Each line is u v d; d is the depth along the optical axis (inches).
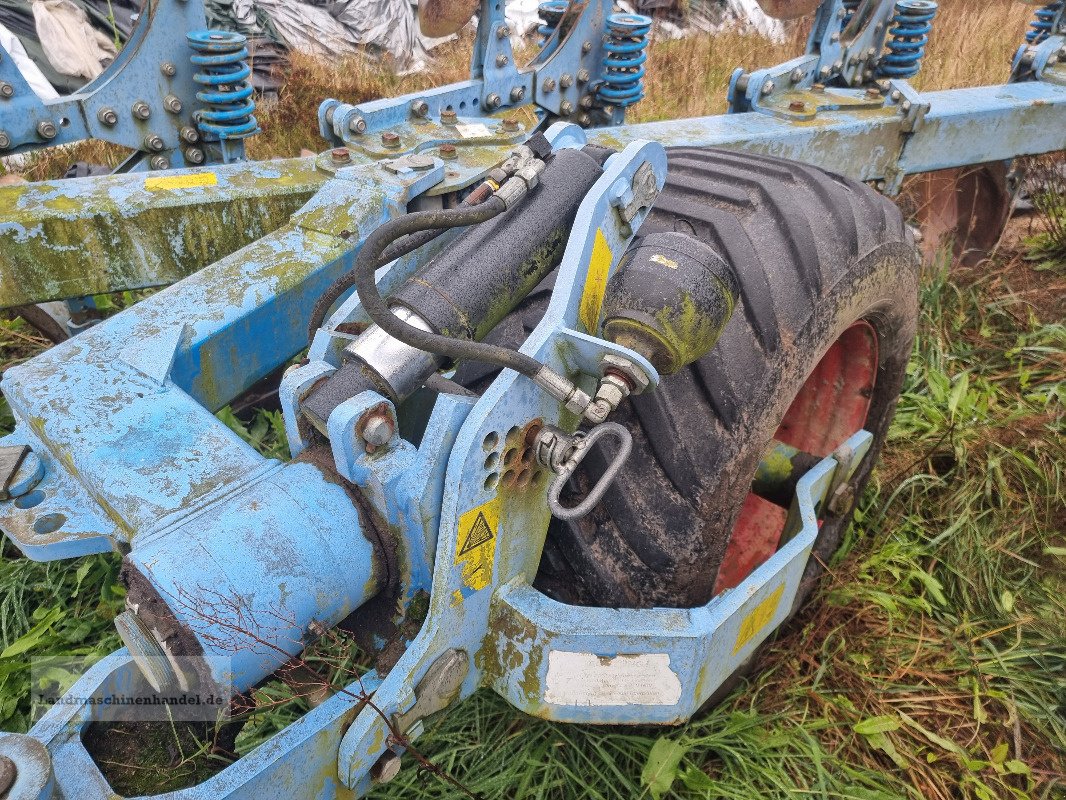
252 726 74.9
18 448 55.6
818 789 77.0
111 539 51.9
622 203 55.9
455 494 48.9
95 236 83.4
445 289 55.2
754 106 131.3
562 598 62.4
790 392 70.2
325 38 241.6
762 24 293.7
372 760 50.9
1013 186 159.8
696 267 53.7
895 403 96.4
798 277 71.4
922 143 133.5
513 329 66.1
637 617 57.4
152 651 45.0
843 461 85.0
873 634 93.8
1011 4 286.5
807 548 69.1
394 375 52.9
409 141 101.0
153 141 109.4
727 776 77.4
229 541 46.3
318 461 52.7
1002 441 116.2
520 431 51.7
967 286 154.1
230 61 107.9
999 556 102.3
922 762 81.7
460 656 54.4
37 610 87.6
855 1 155.8
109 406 57.7
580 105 139.4
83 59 200.4
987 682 89.2
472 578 53.2
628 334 53.0
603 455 61.4
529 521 56.2
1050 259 166.1
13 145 97.0
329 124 100.8
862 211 80.7
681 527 64.0
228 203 87.9
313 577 48.2
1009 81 160.4
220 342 68.3
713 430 65.1
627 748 76.2
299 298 74.9
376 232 46.2
